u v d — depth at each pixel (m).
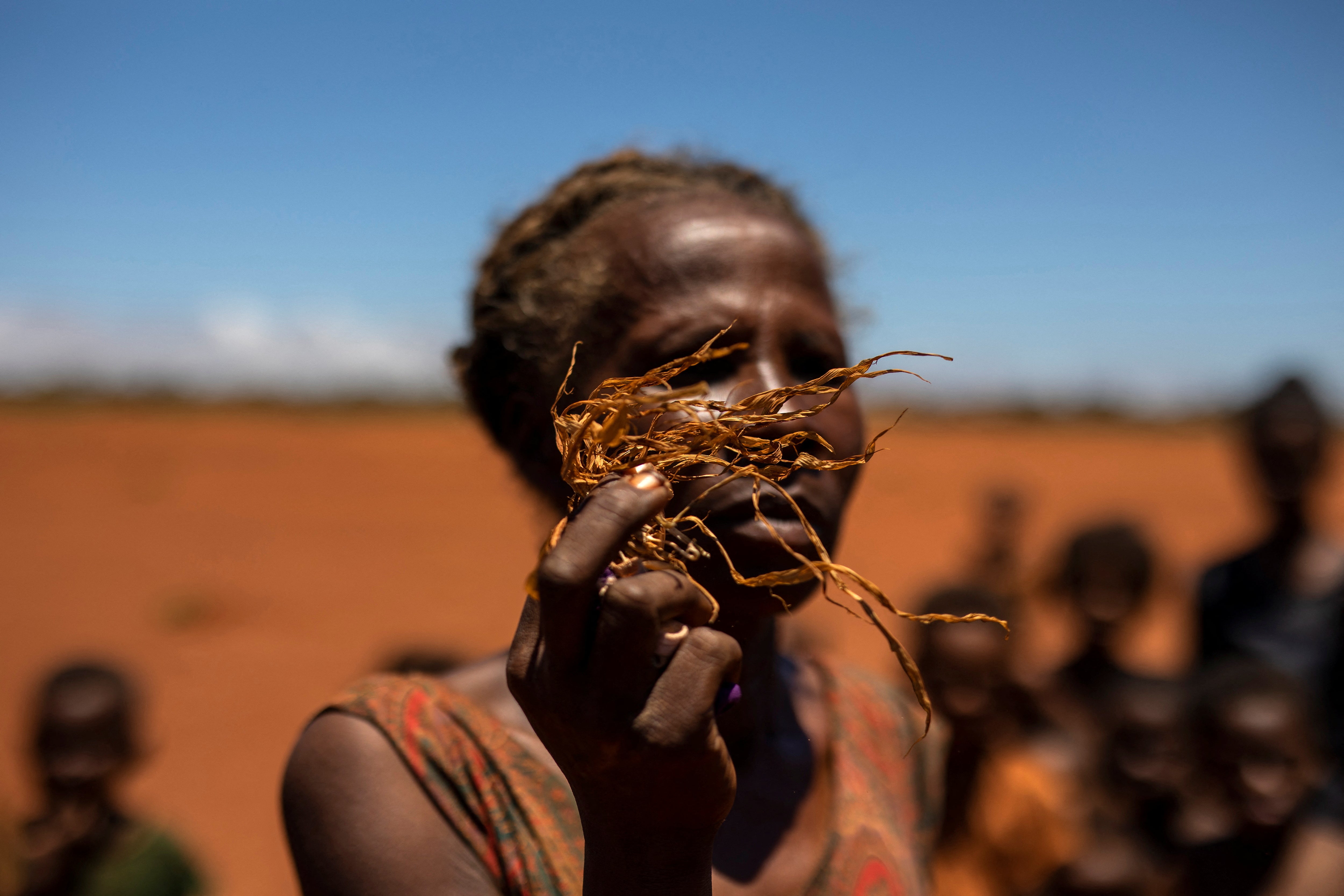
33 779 6.16
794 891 1.44
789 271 1.41
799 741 1.66
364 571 15.95
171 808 7.32
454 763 1.34
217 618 12.92
